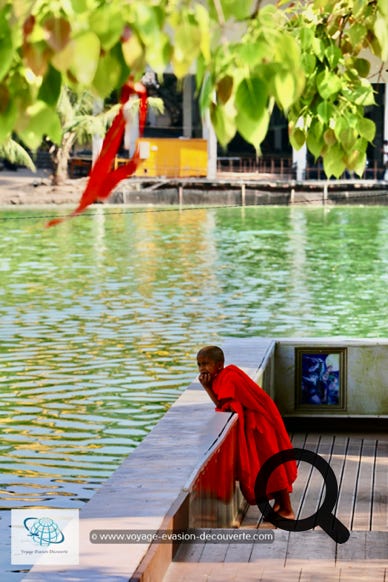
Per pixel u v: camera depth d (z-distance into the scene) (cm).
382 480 1332
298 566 898
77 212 436
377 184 10450
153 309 4859
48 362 3522
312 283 5819
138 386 3145
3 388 3094
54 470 2267
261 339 1658
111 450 2434
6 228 8319
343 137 725
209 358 1201
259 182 10412
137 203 10325
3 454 2370
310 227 8712
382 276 6131
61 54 397
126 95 446
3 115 420
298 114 758
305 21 798
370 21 725
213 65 441
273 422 1186
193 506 935
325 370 1645
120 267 6438
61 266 6469
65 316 4625
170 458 1002
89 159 10212
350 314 4766
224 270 6341
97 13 408
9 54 396
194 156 10488
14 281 5819
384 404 1644
